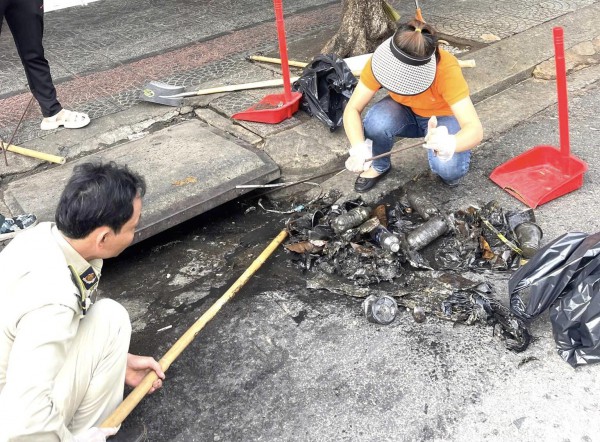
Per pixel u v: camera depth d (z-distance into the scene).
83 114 4.60
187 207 3.42
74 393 1.92
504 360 2.52
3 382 1.70
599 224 3.23
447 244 3.20
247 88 4.88
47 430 1.57
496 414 2.29
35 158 4.19
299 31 6.22
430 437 2.23
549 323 2.67
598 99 4.57
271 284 3.07
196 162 3.79
